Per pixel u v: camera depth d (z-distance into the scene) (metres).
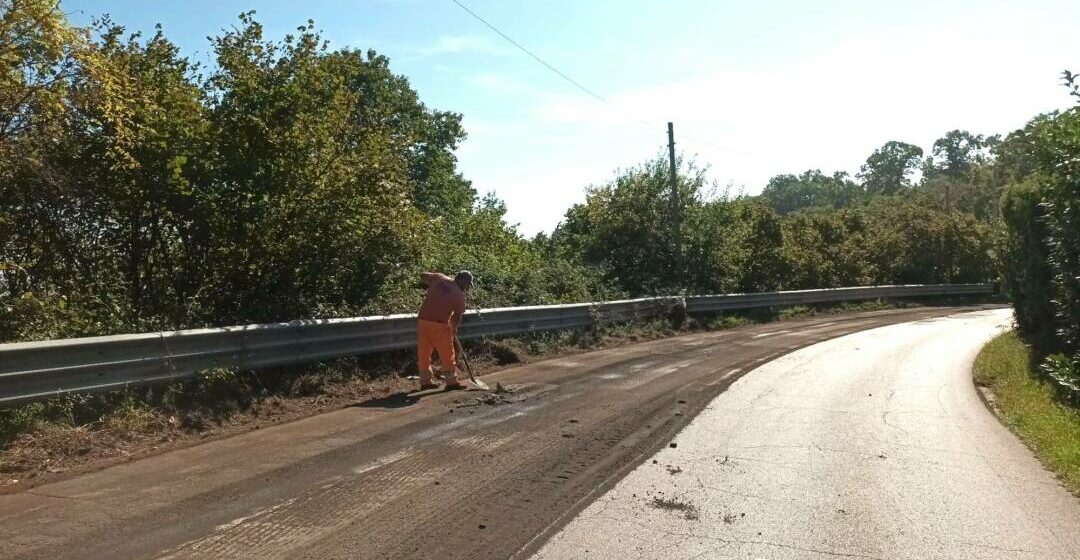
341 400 9.43
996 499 5.83
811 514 5.42
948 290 39.53
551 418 8.44
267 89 10.54
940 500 5.79
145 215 9.89
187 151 9.62
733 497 5.79
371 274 12.27
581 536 4.90
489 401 9.41
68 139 8.95
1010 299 17.66
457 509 5.36
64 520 4.99
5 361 6.48
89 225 9.64
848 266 35.78
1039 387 10.62
